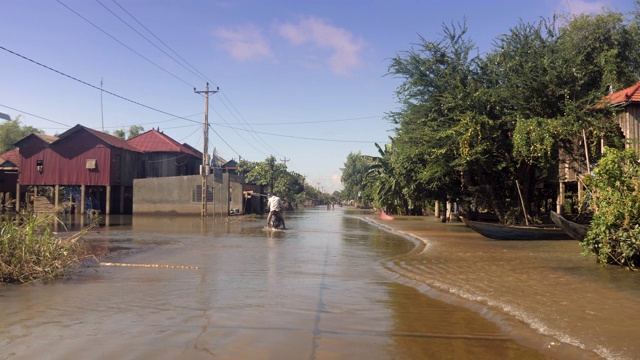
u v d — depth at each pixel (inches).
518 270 351.6
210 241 578.6
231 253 455.8
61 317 211.8
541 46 728.3
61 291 270.1
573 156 701.9
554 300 246.1
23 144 1539.1
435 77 804.0
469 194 1037.2
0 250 302.5
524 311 223.3
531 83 690.8
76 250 371.2
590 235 375.9
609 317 211.3
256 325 201.5
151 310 225.9
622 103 618.2
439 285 291.9
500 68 765.9
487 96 722.8
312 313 223.8
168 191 1414.9
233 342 177.9
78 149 1525.6
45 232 334.3
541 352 170.9
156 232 724.7
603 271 343.6
